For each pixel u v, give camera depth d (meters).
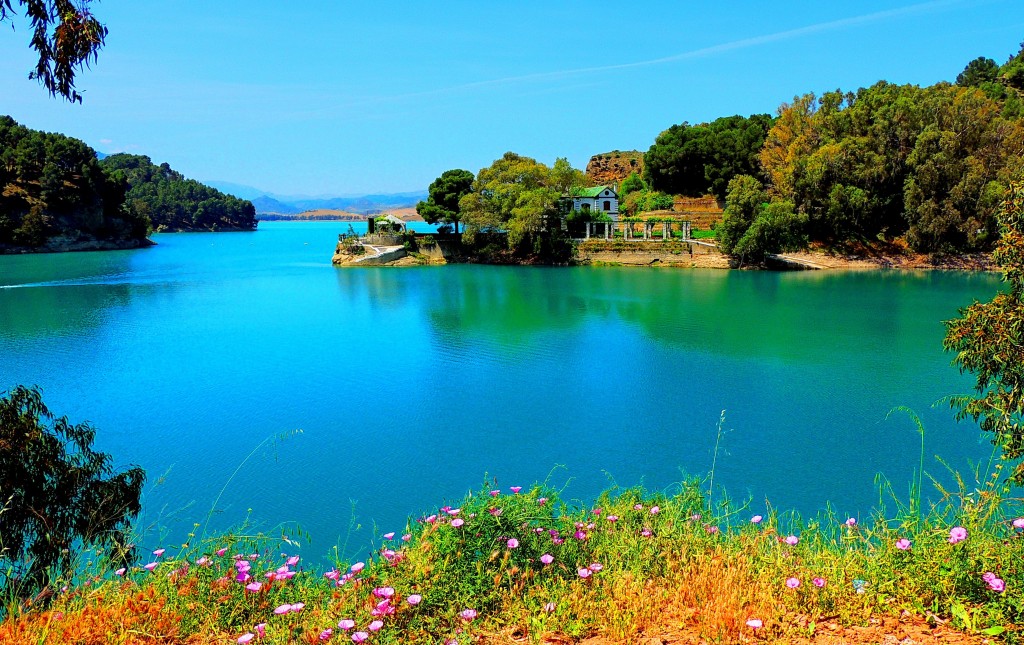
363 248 109.44
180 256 148.50
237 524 20.86
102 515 12.20
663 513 10.84
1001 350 11.80
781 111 119.06
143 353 47.06
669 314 60.41
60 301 74.25
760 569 8.57
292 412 33.12
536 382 38.22
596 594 8.15
